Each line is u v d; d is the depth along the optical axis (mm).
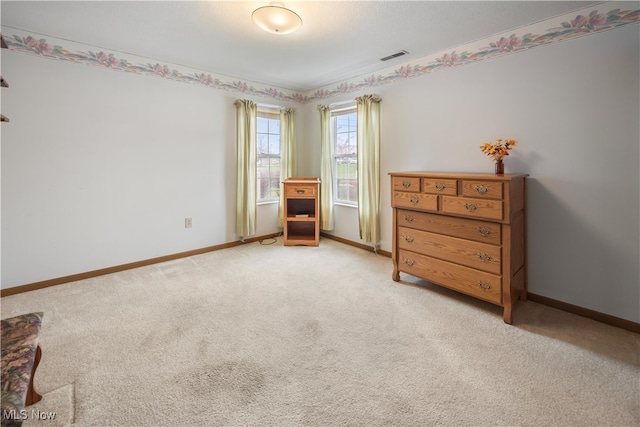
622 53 2100
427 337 2078
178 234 3756
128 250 3379
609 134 2176
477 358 1854
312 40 2859
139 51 3152
